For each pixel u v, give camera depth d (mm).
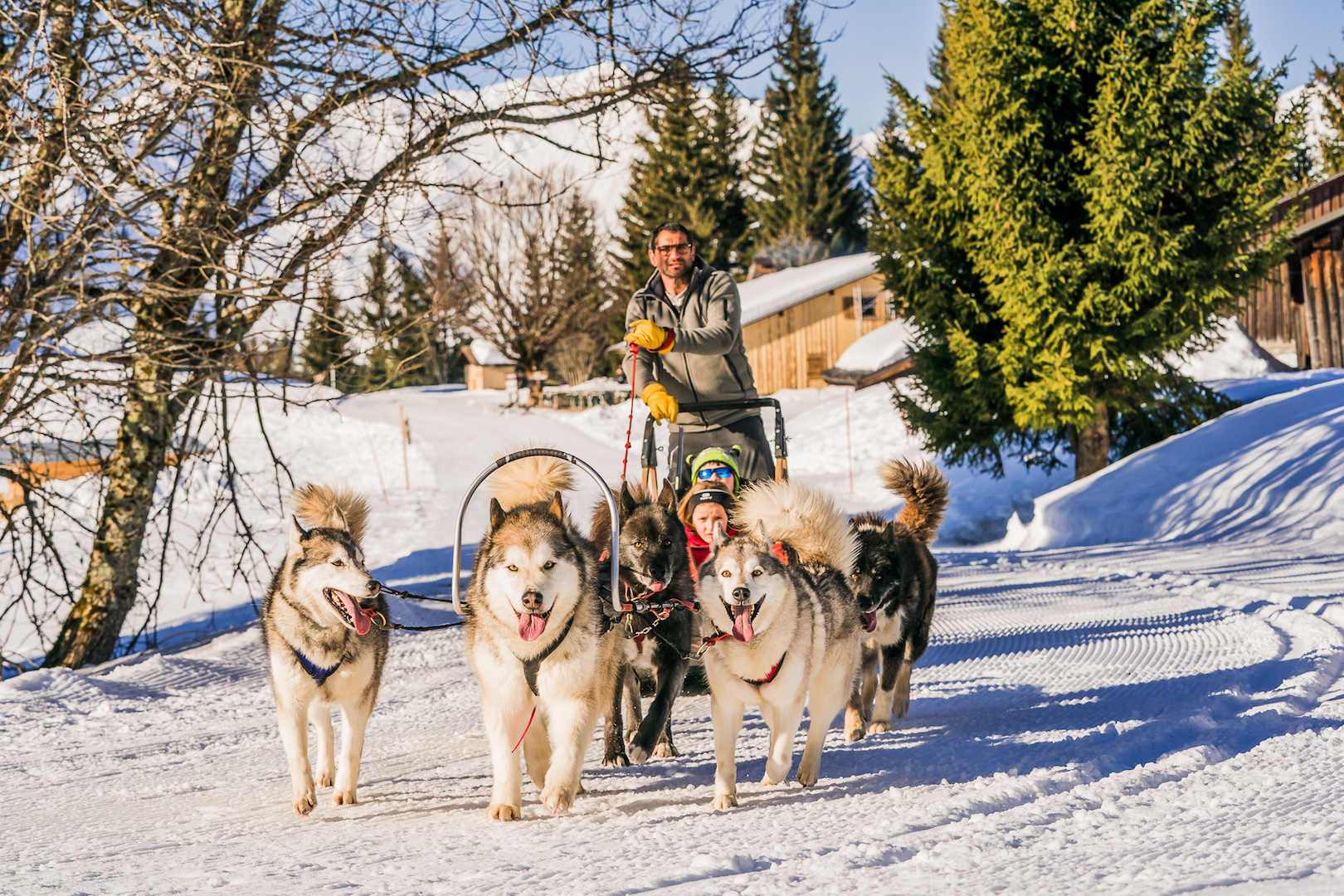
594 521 6234
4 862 4113
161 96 8938
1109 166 20500
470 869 3570
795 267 62000
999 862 3242
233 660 9727
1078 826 3654
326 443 45875
